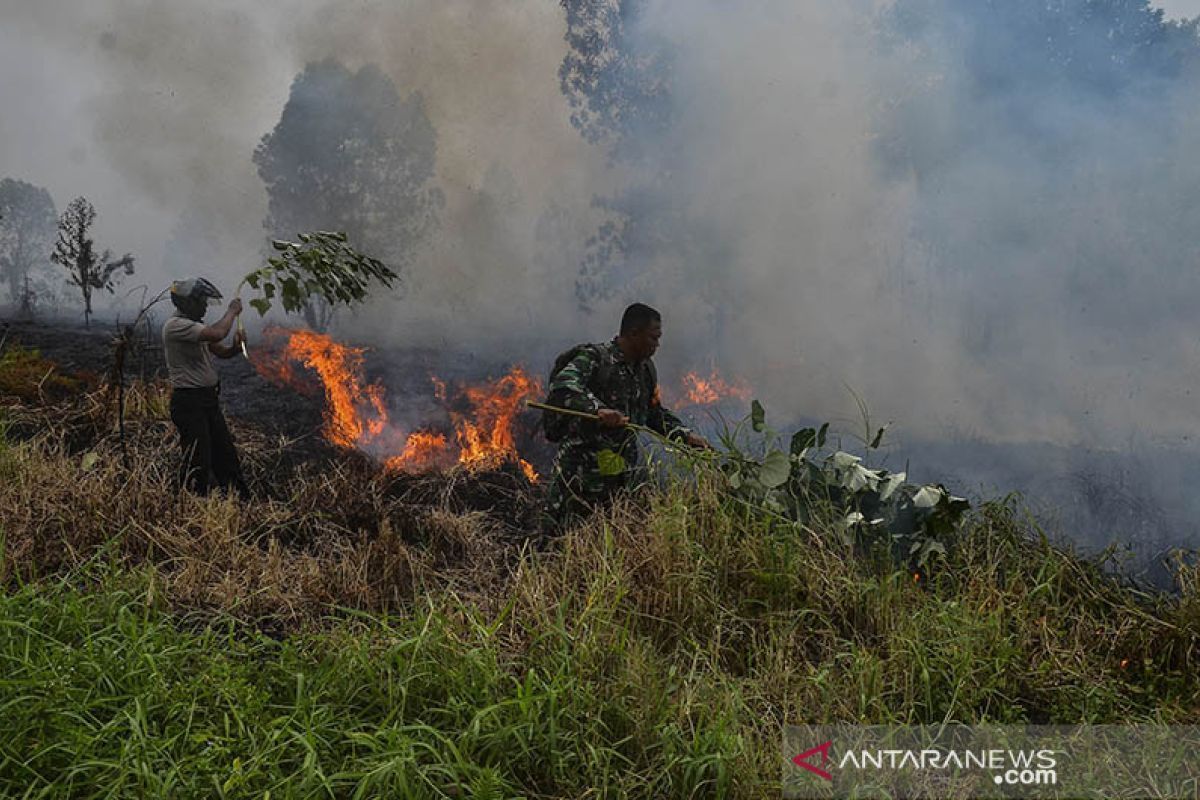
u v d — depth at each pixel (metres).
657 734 3.07
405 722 3.10
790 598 4.02
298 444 7.25
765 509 4.39
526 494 6.55
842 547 4.32
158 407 6.94
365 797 2.69
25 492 4.83
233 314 5.74
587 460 4.79
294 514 5.34
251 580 4.29
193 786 2.60
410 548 5.02
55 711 2.86
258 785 2.70
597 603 3.73
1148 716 3.47
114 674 3.14
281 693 3.25
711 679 3.47
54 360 8.80
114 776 2.67
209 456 5.75
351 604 4.22
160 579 4.12
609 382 4.81
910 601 4.03
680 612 3.89
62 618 3.42
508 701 3.01
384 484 6.33
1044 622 3.86
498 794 2.68
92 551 4.43
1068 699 3.54
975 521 4.60
